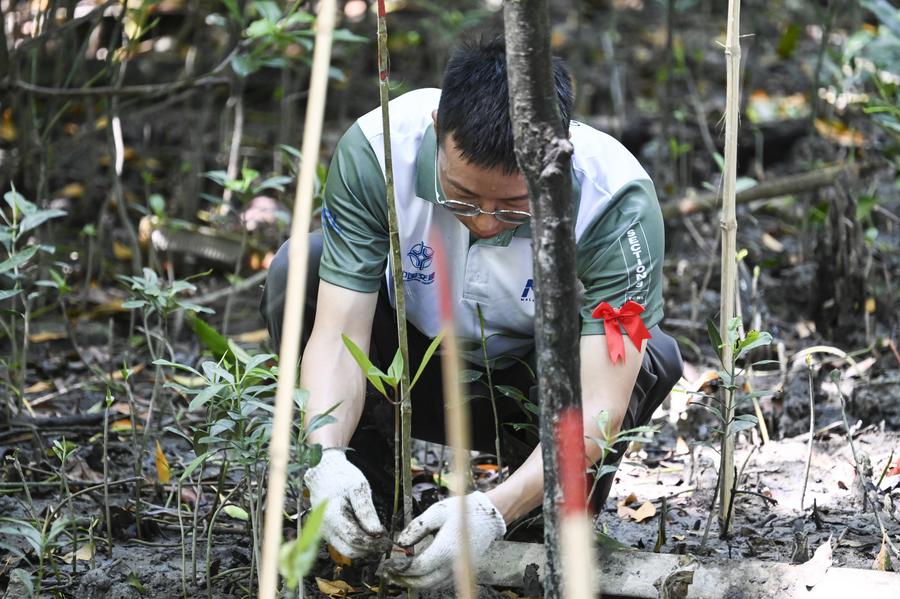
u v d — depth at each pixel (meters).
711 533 5.02
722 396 4.74
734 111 4.51
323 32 2.68
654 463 5.86
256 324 7.98
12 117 9.63
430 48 12.41
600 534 4.38
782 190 8.27
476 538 3.75
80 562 4.71
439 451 6.08
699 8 14.59
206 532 4.95
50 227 8.18
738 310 6.21
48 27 7.68
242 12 9.09
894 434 5.93
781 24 13.48
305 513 4.70
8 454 5.72
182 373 7.02
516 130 3.04
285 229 8.74
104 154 10.34
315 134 2.67
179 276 8.62
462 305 4.52
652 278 4.22
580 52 11.86
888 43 7.88
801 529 5.04
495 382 4.86
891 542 4.61
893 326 7.23
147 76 11.26
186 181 9.26
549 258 3.05
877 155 9.94
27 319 6.09
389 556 3.91
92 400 6.64
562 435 3.11
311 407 4.12
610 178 4.23
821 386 6.52
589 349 4.17
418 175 4.29
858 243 7.37
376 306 4.75
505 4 2.99
